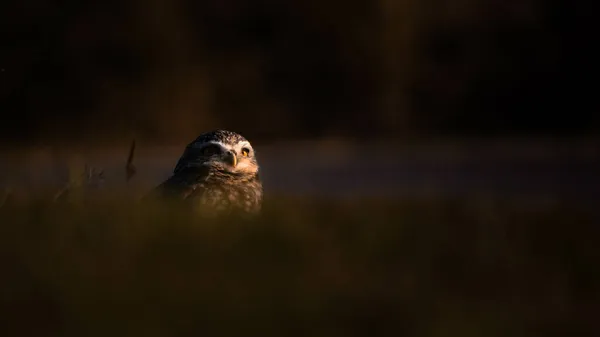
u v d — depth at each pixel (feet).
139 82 395.96
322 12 450.30
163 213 61.41
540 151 331.98
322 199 92.43
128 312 38.50
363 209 79.05
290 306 40.09
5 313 38.17
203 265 46.50
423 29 460.14
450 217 73.46
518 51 471.21
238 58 432.66
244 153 80.18
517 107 469.16
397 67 453.99
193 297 40.63
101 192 83.35
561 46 473.26
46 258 47.11
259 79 439.63
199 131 404.77
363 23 453.58
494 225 68.03
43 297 40.16
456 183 233.76
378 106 451.53
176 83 401.08
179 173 79.82
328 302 41.11
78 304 39.19
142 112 392.27
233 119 430.20
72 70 390.63
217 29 431.84
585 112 469.16
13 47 386.93
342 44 453.99
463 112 462.19
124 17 397.39
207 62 422.82
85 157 273.75
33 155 302.04
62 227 55.47
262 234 55.62
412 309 41.27
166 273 44.60
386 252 54.80
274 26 449.06
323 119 448.65
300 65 449.89
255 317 38.73
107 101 390.42
